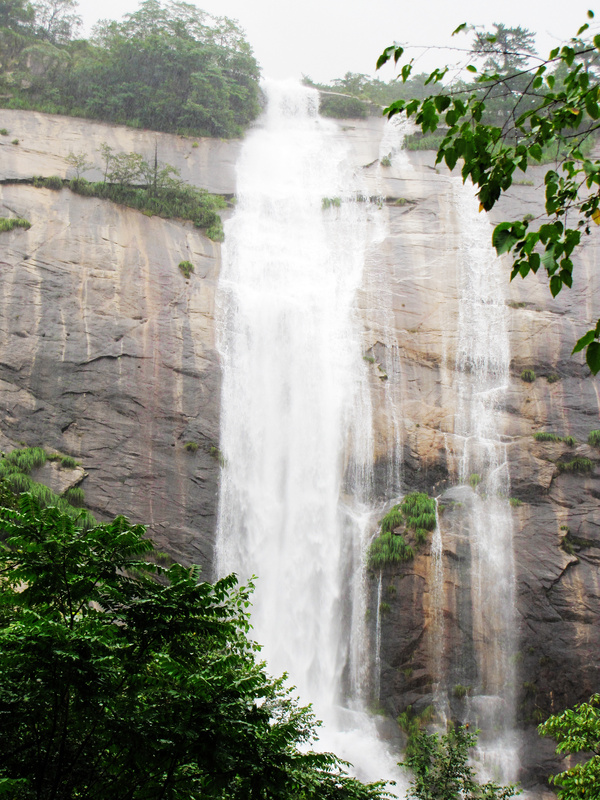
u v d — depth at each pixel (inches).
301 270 1670.8
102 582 368.8
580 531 1336.1
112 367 1387.8
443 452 1448.1
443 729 1203.2
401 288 1641.2
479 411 1487.5
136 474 1317.7
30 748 333.1
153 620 364.2
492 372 1533.0
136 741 326.6
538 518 1355.8
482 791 810.8
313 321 1585.9
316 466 1464.1
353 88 2448.3
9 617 395.9
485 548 1341.0
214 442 1396.4
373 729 1201.4
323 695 1266.0
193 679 340.5
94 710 327.3
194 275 1563.7
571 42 322.3
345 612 1325.0
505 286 1626.5
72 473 1262.3
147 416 1371.8
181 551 1294.3
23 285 1408.7
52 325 1387.8
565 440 1417.3
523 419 1461.6
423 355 1555.1
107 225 1558.8
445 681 1251.8
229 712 350.3
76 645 329.1
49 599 362.3
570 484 1379.2
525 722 1216.8
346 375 1533.0
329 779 427.5
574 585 1289.4
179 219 1651.1
